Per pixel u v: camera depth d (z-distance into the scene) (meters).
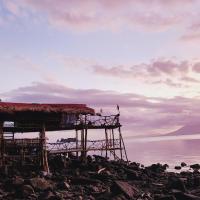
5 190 28.42
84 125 48.28
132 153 116.94
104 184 32.94
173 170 55.03
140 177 38.44
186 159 81.81
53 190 28.14
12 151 40.75
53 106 43.06
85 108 46.91
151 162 74.75
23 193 26.16
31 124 41.72
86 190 29.52
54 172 39.50
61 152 45.12
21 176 35.22
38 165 39.28
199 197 26.78
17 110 38.97
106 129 51.66
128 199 26.33
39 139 40.34
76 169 40.31
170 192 27.98
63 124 44.41
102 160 50.59
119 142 53.16
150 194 28.34
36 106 40.97
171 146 169.50
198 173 45.00
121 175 39.06
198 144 185.00
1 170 35.75
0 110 37.75
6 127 42.50
